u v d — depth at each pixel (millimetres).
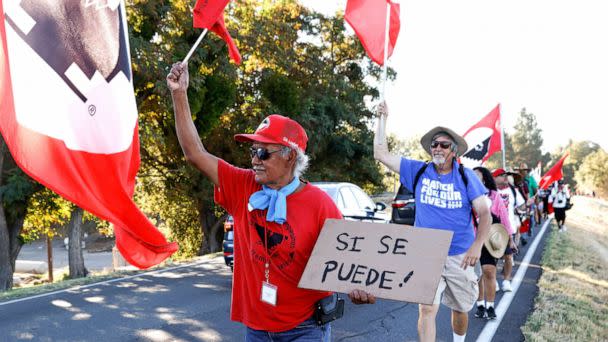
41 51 2562
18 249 16547
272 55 22562
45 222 20094
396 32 5000
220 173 2982
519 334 6133
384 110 4895
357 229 2717
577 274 10336
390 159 4887
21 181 14922
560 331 6195
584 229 24516
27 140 2500
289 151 2787
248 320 2875
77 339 6086
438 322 6883
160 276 10430
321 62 28125
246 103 23719
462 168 4695
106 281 9859
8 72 2436
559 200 20047
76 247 18219
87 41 2754
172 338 6109
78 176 2688
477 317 6895
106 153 2834
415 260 2568
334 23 29281
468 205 4668
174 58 16250
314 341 2834
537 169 28812
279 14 25609
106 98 2850
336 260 2662
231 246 10336
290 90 23391
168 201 26562
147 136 17391
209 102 18594
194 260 13133
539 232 18953
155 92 16422
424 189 4766
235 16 21125
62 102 2641
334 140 27641
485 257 6680
